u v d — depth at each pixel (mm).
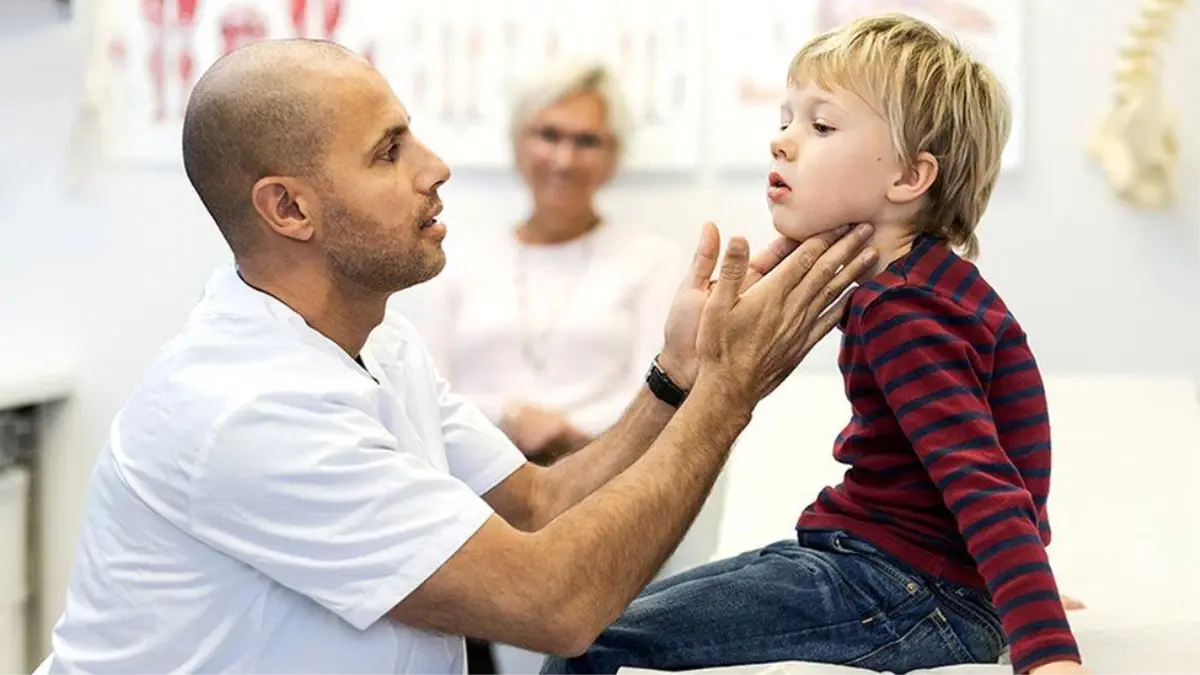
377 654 1268
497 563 1220
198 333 1317
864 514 1353
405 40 2852
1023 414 1303
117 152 2969
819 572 1340
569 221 2594
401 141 1377
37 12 2961
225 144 1329
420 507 1227
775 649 1330
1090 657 1314
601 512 1281
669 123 2783
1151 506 1967
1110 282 2723
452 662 1373
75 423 3035
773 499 2029
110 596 1300
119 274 3000
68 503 3045
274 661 1271
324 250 1344
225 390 1249
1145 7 2568
